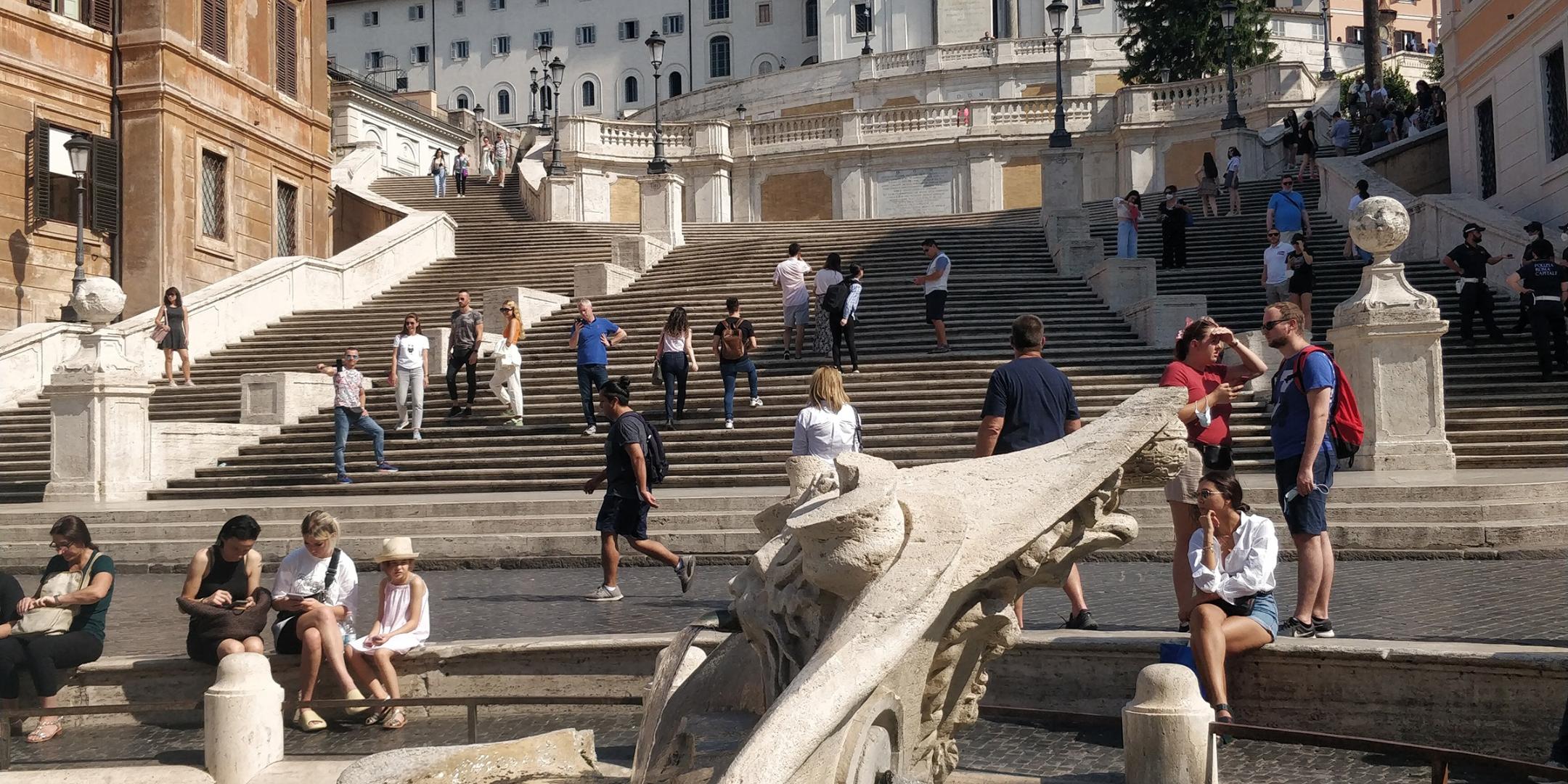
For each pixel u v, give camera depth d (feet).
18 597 24.04
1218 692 20.22
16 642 23.63
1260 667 21.30
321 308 88.79
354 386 56.24
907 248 85.35
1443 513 37.63
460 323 62.59
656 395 62.54
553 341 71.36
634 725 23.58
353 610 24.82
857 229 96.32
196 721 24.43
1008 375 23.77
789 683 15.39
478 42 305.94
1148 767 17.57
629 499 33.76
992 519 15.61
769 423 56.90
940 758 17.01
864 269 81.76
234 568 24.79
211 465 61.26
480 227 108.47
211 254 95.91
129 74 91.91
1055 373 23.98
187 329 75.97
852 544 14.76
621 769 18.16
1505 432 49.21
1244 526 21.25
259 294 84.33
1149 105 143.64
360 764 17.11
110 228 90.84
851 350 61.62
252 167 101.65
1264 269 67.05
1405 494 39.60
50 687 23.67
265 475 58.80
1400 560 36.19
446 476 55.36
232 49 100.32
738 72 288.92
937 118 148.46
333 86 194.18
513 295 74.79
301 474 57.82
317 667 23.80
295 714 24.07
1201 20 177.78
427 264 97.66
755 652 17.22
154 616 33.78
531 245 100.89
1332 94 136.36
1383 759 19.89
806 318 64.80
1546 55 77.77
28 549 46.85
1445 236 75.15
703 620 17.31
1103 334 66.33
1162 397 16.94
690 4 291.79
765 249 88.79
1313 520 22.41
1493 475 43.16
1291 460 22.72
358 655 24.40
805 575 15.25
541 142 176.55
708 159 150.10
